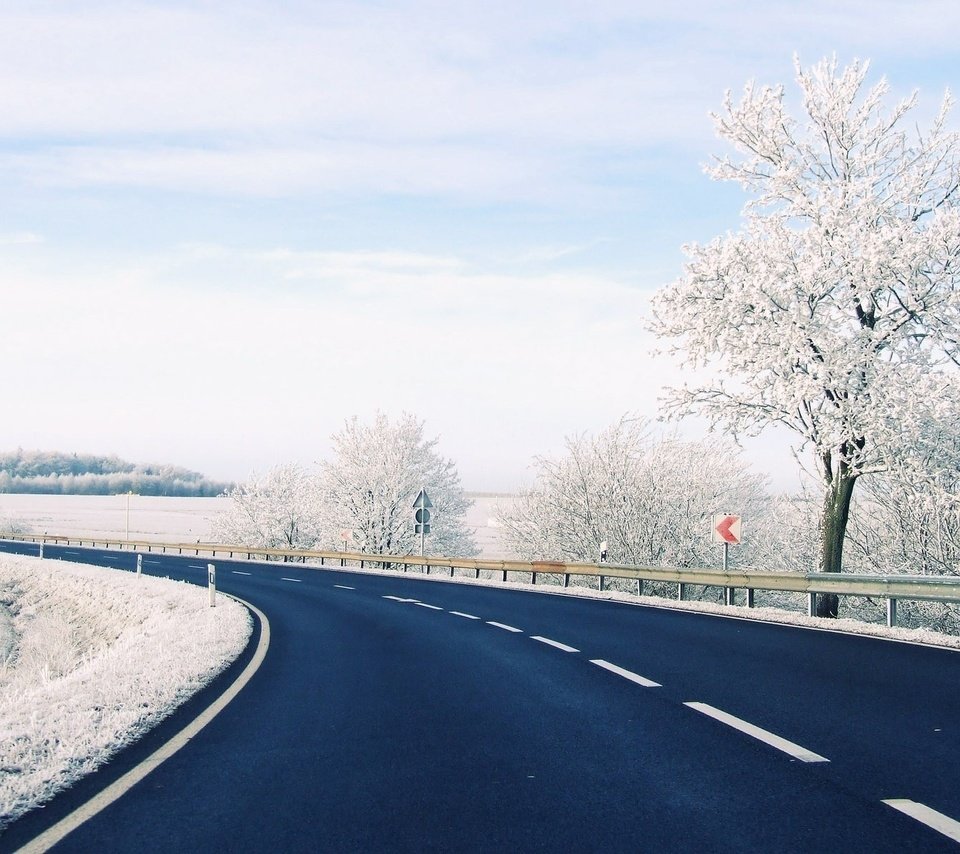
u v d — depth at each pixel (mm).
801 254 22344
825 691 9016
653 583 33688
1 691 20578
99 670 11523
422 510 36844
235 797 5523
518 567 29844
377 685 9766
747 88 23641
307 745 6934
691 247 22719
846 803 5246
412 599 22969
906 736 7000
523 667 10891
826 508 22062
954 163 22297
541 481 37281
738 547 34844
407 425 54312
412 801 5387
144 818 5125
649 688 9266
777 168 23484
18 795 5535
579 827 4871
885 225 21562
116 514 162500
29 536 83875
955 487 23156
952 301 20625
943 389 20578
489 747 6773
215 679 10453
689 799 5367
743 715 7848
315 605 21812
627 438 35125
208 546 58312
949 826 4809
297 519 64375
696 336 22203
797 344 20828
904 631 14023
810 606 16938
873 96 22688
